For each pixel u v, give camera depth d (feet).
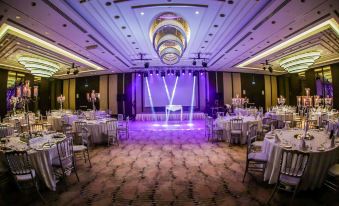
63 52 31.94
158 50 27.14
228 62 42.83
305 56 32.94
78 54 32.19
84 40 24.71
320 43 28.35
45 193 12.69
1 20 17.94
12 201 11.80
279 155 12.41
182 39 27.12
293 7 16.94
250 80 60.03
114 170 16.25
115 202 11.56
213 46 30.27
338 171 11.23
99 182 14.11
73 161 14.92
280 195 11.86
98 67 46.68
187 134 30.58
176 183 13.79
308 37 25.59
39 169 12.66
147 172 15.74
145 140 26.81
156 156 19.71
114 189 13.08
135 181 14.19
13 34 22.57
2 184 13.38
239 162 17.66
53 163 13.34
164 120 49.57
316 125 31.17
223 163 17.46
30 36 23.72
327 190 12.28
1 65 39.37
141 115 50.21
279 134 15.48
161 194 12.37
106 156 19.99
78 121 25.79
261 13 18.07
